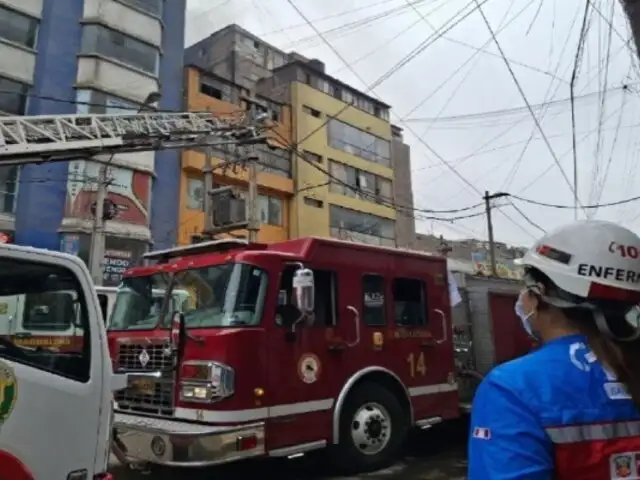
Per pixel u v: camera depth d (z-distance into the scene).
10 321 2.89
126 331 6.13
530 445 1.30
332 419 5.71
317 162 29.66
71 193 19.34
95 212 17.78
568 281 1.47
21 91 19.48
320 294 5.98
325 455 6.14
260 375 5.21
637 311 1.45
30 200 18.73
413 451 7.41
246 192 26.09
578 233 1.51
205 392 5.06
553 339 1.49
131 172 21.03
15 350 2.86
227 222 18.05
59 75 20.23
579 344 1.43
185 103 24.27
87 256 19.11
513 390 1.36
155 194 22.08
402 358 6.56
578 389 1.35
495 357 7.86
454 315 7.83
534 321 1.58
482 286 8.27
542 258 1.55
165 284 6.06
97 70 20.81
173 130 13.84
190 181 23.59
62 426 2.94
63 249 18.83
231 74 35.00
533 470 1.27
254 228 18.02
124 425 5.22
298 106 29.58
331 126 30.86
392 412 6.33
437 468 6.51
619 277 1.44
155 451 4.96
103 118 12.42
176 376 5.37
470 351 7.88
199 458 4.75
